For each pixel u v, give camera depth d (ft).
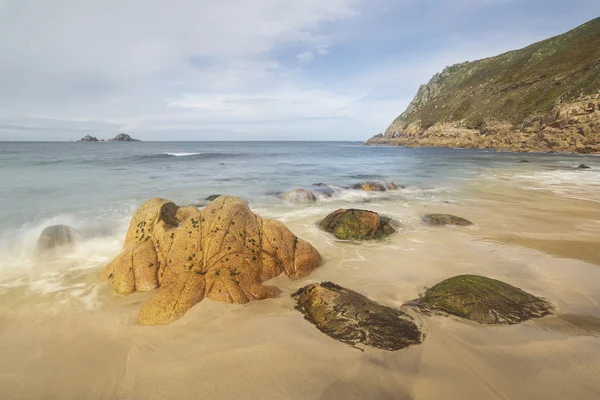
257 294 20.92
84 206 49.75
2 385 14.02
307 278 24.75
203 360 15.11
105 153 183.93
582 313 18.95
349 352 15.57
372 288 22.97
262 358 15.17
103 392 13.60
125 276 22.79
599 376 13.65
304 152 235.40
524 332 16.96
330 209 49.26
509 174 93.76
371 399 12.91
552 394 12.80
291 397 12.98
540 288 22.52
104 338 17.20
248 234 24.54
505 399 12.69
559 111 186.91
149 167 110.32
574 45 267.18
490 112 270.67
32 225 38.40
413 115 401.08
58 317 19.33
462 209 49.26
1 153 173.47
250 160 151.33
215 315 18.89
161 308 19.08
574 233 36.47
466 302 19.11
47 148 257.34
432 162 140.26
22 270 26.40
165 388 13.57
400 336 16.57
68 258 29.07
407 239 34.60
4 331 17.89
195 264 22.12
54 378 14.43
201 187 69.26
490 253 30.07
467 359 14.98
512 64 321.52
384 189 64.64
